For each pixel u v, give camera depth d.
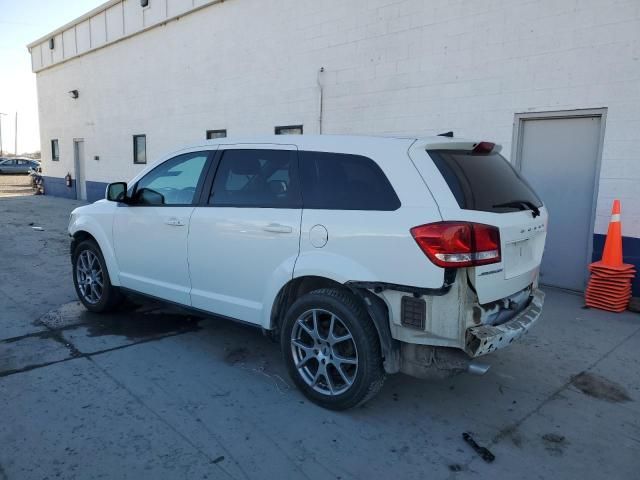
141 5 13.96
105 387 3.69
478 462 2.92
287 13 9.96
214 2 11.66
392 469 2.84
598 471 2.87
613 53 5.96
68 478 2.67
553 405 3.61
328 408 3.45
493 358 4.40
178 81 13.24
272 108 10.57
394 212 3.09
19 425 3.16
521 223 3.25
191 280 4.27
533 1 6.54
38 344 4.49
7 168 38.31
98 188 17.59
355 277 3.16
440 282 2.88
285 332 3.59
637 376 4.09
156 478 2.70
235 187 4.00
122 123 15.85
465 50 7.27
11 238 10.28
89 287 5.40
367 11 8.50
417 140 3.24
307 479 2.73
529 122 6.85
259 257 3.72
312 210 3.46
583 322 5.36
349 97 8.97
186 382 3.81
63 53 18.56
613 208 5.75
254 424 3.25
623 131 5.97
